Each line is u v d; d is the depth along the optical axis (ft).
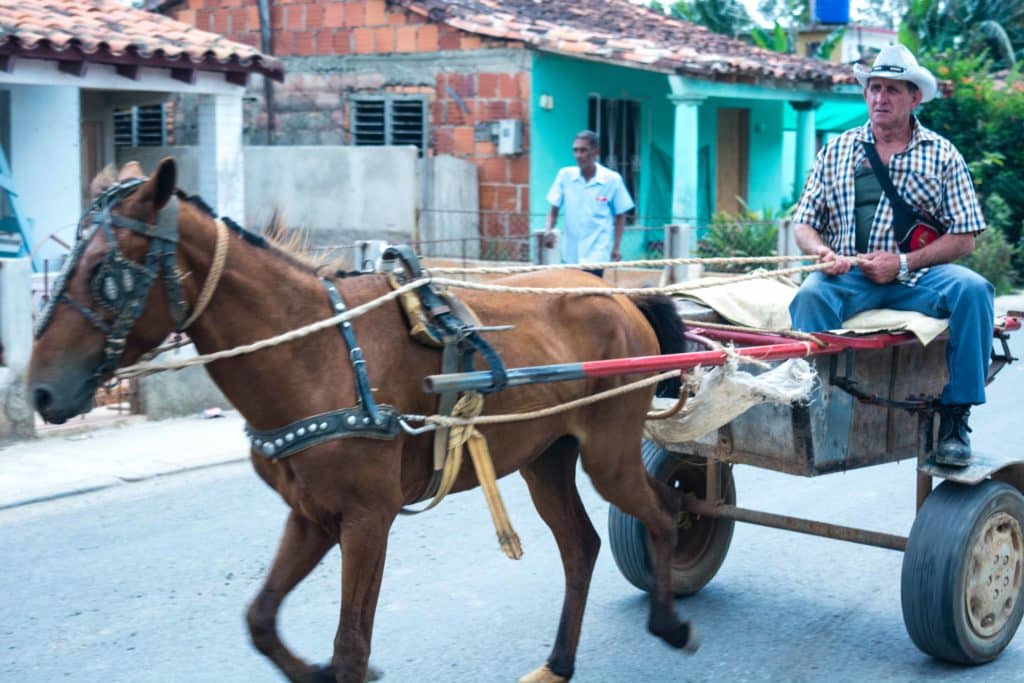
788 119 80.69
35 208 45.24
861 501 26.99
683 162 55.98
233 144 47.32
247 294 13.44
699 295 20.20
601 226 34.22
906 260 17.62
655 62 53.52
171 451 29.78
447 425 14.46
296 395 13.50
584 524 17.58
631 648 18.58
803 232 18.92
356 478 13.61
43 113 45.19
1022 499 18.15
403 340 14.43
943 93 71.00
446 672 17.49
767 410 17.49
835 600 20.76
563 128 58.54
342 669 13.66
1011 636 18.29
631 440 17.24
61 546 22.85
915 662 18.06
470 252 57.41
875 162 18.34
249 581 21.21
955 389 17.48
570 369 14.89
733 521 20.85
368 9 60.08
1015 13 95.20
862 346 16.92
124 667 17.57
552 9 64.85
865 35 111.75
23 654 17.97
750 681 17.33
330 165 55.98
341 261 15.06
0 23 38.70
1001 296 63.21
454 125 58.54
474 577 21.65
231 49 45.06
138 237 12.75
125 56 41.37
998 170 71.82
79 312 12.52
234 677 17.28
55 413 12.44
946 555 17.02
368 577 13.80
